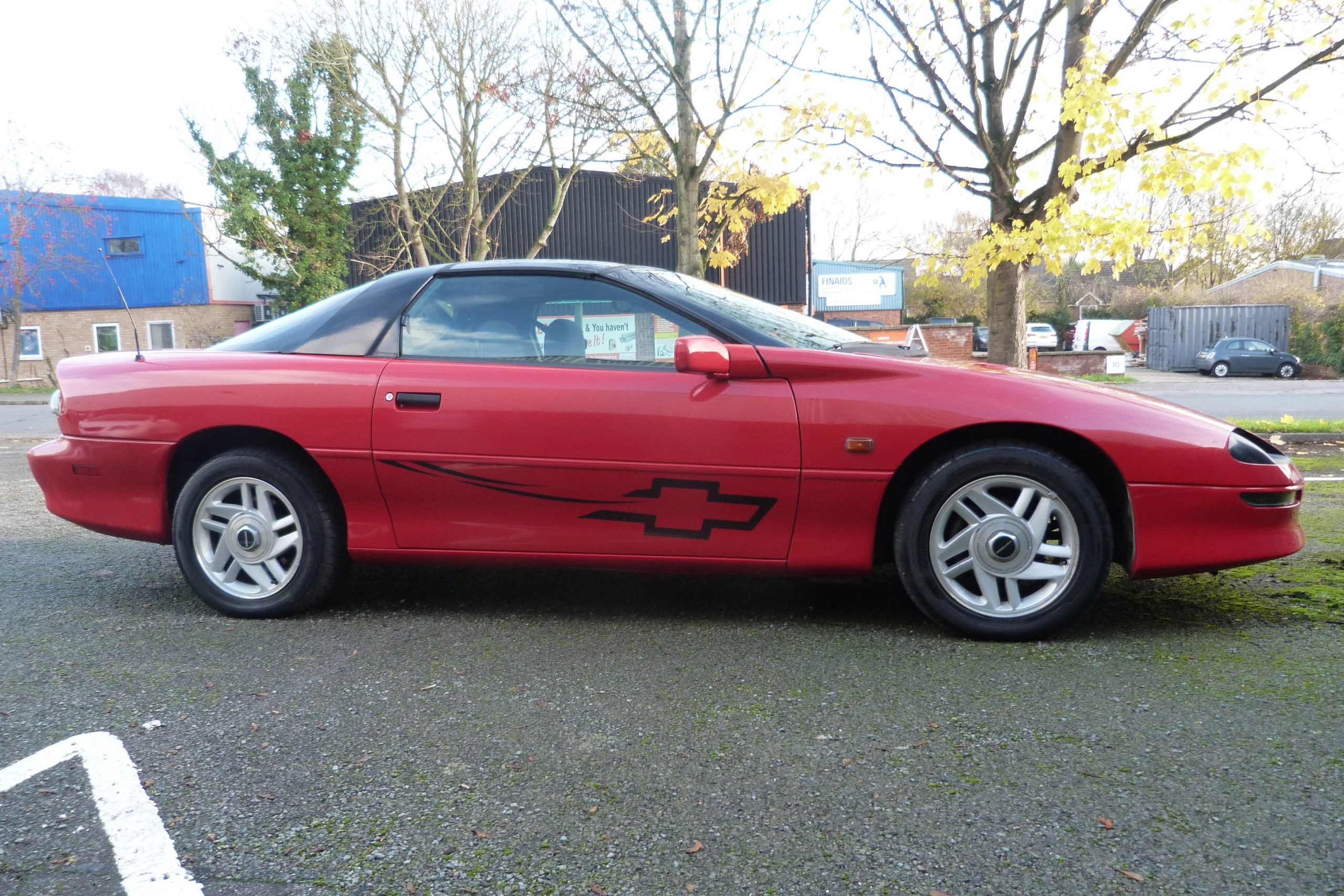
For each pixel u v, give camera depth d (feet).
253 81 74.18
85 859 5.50
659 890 5.14
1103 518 9.13
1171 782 6.27
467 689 8.26
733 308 10.47
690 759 6.78
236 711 7.79
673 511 9.78
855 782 6.38
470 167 68.23
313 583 10.50
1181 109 21.91
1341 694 7.75
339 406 10.22
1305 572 12.04
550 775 6.56
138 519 10.88
